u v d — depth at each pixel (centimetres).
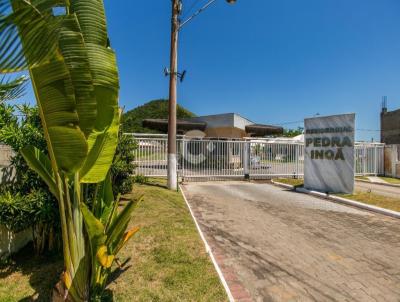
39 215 455
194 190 1292
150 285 422
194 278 445
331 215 883
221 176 1655
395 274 489
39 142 495
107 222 383
